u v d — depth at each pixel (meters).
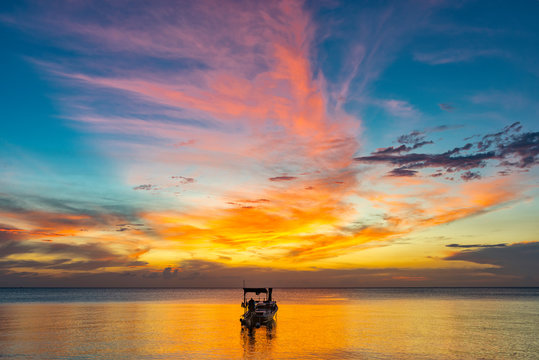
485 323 60.81
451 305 109.56
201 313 78.69
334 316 72.94
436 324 59.41
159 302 126.56
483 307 99.38
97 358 34.19
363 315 75.25
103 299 150.38
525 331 51.59
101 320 63.41
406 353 36.91
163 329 51.97
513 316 73.12
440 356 35.88
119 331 49.88
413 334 48.34
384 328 54.19
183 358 34.38
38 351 36.75
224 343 41.34
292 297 184.38
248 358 34.44
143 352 36.56
